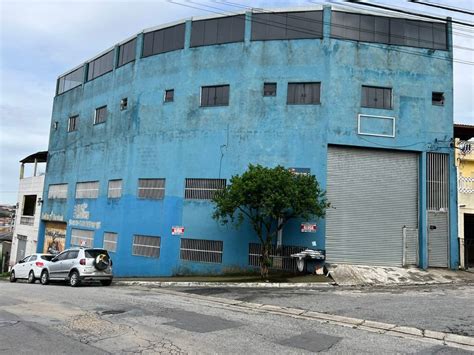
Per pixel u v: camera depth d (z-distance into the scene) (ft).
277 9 75.61
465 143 70.74
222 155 75.61
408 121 70.90
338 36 72.33
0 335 27.45
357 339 27.53
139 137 86.84
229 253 72.69
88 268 62.80
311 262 66.80
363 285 56.59
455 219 69.15
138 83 89.40
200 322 31.94
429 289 52.26
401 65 72.13
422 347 25.98
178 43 84.38
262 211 61.77
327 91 70.64
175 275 76.54
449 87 72.54
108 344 25.52
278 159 71.51
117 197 90.58
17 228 137.39
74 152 110.01
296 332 29.17
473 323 32.22
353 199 69.36
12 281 81.10
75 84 115.65
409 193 70.95
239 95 75.72
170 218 79.30
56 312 35.63
